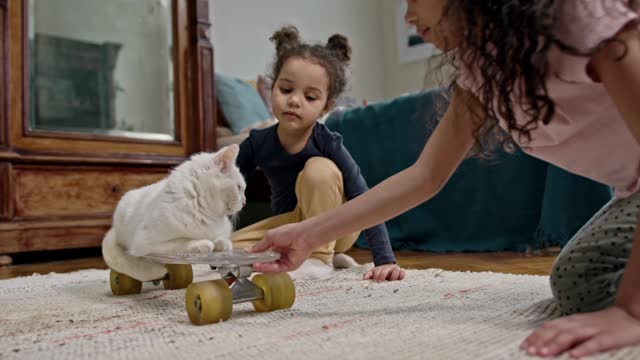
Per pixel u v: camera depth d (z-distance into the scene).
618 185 0.79
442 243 2.09
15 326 0.81
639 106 0.57
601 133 0.73
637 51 0.57
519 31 0.58
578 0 0.58
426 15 0.70
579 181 1.69
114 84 2.34
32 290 1.19
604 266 0.73
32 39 2.09
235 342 0.66
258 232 1.42
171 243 0.98
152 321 0.82
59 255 2.23
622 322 0.57
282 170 1.51
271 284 0.86
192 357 0.60
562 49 0.59
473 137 0.77
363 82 4.45
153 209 1.00
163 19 2.46
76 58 2.23
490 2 0.60
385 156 2.26
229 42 3.57
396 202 0.81
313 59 1.41
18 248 1.96
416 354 0.58
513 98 0.66
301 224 0.85
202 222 1.01
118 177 2.24
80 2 2.24
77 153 2.13
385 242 1.29
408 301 0.92
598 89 0.67
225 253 0.86
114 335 0.74
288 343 0.65
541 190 1.89
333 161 1.43
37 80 2.11
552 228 1.74
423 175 0.81
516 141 0.79
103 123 2.30
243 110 2.94
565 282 0.76
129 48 2.38
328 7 4.19
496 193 1.96
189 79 2.52
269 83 3.29
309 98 1.41
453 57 0.70
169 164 2.39
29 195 2.02
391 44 4.48
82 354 0.64
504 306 0.85
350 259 1.49
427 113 1.83
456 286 1.06
